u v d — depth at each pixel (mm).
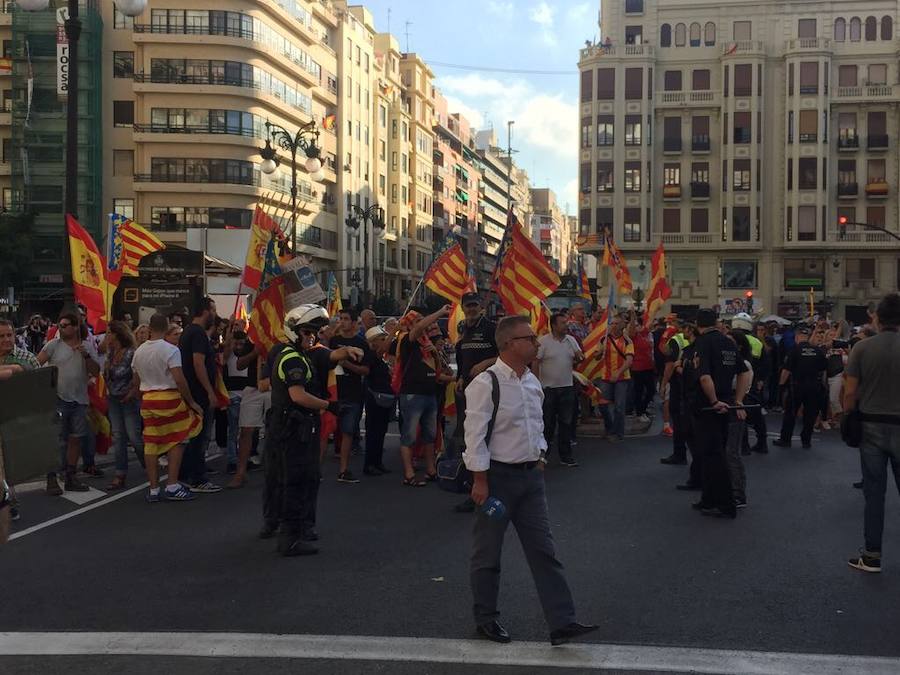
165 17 51750
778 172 57000
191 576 6176
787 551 6801
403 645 4758
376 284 70750
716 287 57781
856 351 6297
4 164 53500
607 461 11414
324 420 9570
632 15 58969
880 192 55469
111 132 53000
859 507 8547
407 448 9797
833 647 4715
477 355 9047
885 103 55656
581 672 4371
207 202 52312
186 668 4457
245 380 10695
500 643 4785
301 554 6703
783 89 56812
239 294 11406
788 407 13133
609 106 58438
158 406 8828
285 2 56156
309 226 59594
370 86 71062
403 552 6781
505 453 4793
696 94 57875
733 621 5145
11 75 53406
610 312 13391
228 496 9227
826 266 56750
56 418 5609
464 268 12398
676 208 58375
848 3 56219
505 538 7191
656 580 6004
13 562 6598
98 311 12609
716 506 8047
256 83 53000
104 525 7840
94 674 4391
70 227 12484
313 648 4715
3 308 43344
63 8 52812
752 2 57375
